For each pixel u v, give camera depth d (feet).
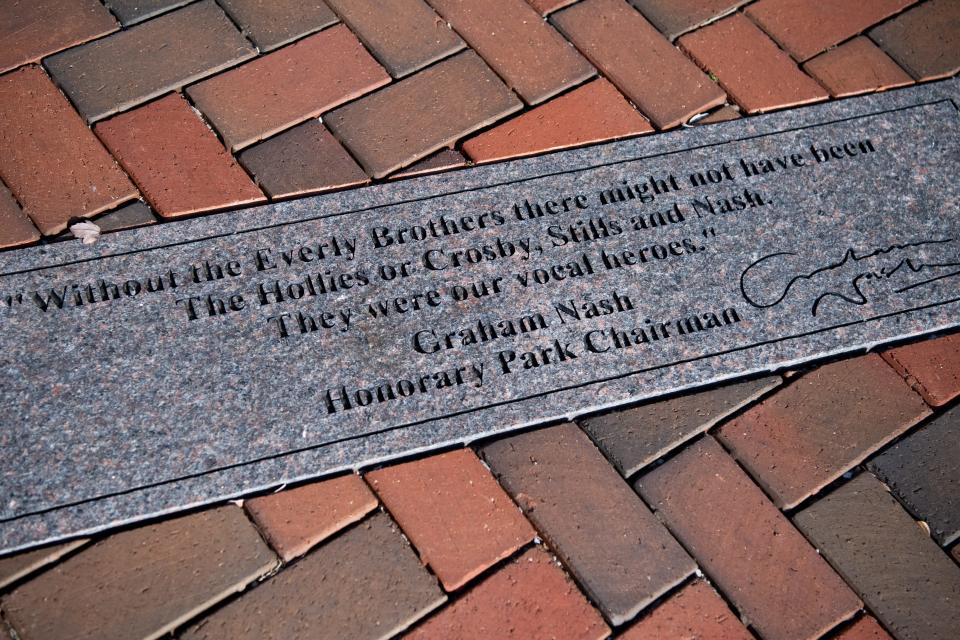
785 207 7.20
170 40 7.75
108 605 5.38
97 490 5.67
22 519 5.55
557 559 5.74
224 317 6.32
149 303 6.34
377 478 5.92
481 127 7.53
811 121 7.73
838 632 5.60
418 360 6.27
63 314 6.25
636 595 5.62
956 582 5.78
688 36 8.18
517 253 6.77
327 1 8.11
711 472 6.07
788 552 5.82
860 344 6.65
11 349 6.07
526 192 7.11
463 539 5.75
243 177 7.06
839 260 6.98
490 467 6.01
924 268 7.01
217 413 5.99
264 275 6.52
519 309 6.52
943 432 6.33
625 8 8.32
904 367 6.59
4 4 7.84
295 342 6.26
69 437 5.82
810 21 8.39
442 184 7.11
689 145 7.49
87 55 7.63
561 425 6.19
